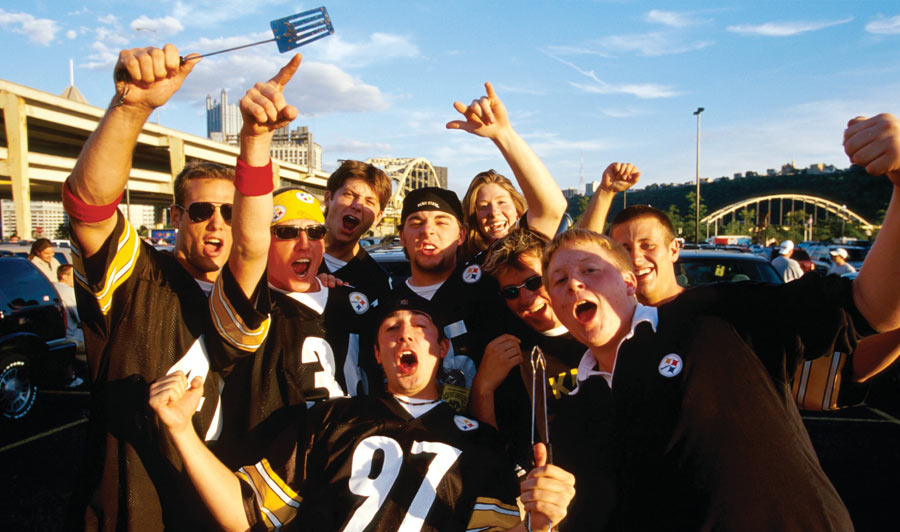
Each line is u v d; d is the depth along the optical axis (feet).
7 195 189.78
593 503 5.47
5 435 18.03
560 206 8.47
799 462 4.75
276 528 5.58
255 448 6.46
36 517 12.08
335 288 8.24
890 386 22.31
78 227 5.56
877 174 4.27
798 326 5.17
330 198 11.29
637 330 5.42
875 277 4.77
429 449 5.81
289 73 5.30
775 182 574.97
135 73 4.78
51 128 146.82
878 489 13.12
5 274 19.99
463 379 7.73
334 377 7.36
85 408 21.36
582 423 5.76
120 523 5.73
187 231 7.00
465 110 7.55
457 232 8.98
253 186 5.56
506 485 5.82
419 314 6.51
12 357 19.02
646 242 8.27
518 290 7.50
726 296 5.55
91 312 6.04
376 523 5.40
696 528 4.63
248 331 6.06
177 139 173.88
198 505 5.92
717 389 4.88
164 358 6.19
